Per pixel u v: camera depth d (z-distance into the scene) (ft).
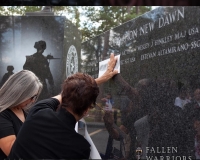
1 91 7.18
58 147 5.21
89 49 12.68
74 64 15.14
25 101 7.34
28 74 7.36
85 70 13.10
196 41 7.18
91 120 10.83
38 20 13.91
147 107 8.50
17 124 7.07
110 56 9.89
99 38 11.66
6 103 7.05
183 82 7.47
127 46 9.56
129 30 9.54
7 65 14.08
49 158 5.17
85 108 5.41
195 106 7.19
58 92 13.60
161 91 8.07
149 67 8.53
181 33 7.58
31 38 13.97
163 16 8.16
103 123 10.37
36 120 5.44
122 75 9.59
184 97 7.45
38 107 5.95
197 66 7.13
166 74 7.94
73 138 5.25
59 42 13.74
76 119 5.49
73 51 15.05
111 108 10.03
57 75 13.65
